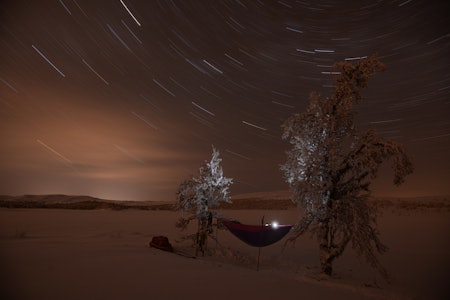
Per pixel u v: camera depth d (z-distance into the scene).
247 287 8.09
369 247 11.02
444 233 24.00
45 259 10.27
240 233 13.12
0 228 21.61
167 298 6.83
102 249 12.67
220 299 6.99
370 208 11.49
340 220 11.52
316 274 11.62
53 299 6.49
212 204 16.47
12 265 9.30
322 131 12.20
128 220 32.75
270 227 12.66
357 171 11.49
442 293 10.21
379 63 11.79
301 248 18.97
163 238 14.28
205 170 16.70
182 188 16.53
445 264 14.44
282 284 8.70
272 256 16.16
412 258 15.70
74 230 21.98
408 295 9.73
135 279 8.17
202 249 15.90
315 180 11.81
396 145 10.75
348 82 11.89
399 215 39.59
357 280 11.50
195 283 8.14
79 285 7.46
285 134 12.55
